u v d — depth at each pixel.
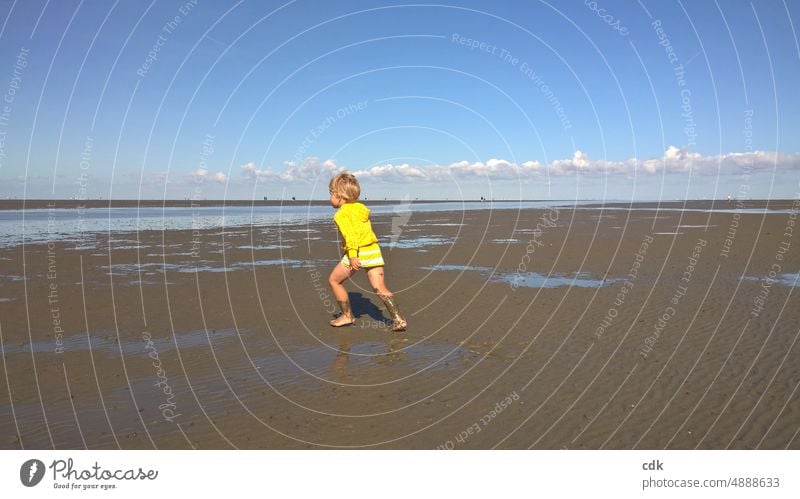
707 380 4.92
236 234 21.50
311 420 4.20
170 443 3.85
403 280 10.75
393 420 4.18
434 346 6.19
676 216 32.88
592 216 34.59
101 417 4.27
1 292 9.31
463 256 14.52
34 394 4.73
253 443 3.83
